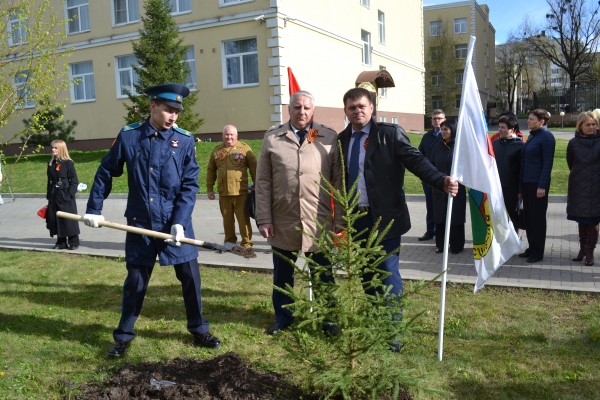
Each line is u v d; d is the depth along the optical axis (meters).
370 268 3.23
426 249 7.88
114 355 4.20
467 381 3.69
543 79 75.25
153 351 4.34
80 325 4.97
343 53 25.06
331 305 3.24
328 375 3.15
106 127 24.11
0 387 3.76
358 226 4.27
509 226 4.34
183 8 21.84
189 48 21.84
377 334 3.20
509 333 4.46
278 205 4.50
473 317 4.83
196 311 4.43
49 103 11.55
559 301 5.20
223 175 7.88
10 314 5.30
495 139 7.24
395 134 4.15
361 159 4.25
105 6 23.34
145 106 18.83
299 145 4.48
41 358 4.23
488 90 64.62
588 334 4.34
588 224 6.48
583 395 3.47
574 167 6.50
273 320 4.99
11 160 22.06
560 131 34.97
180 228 4.14
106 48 23.58
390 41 31.27
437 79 53.03
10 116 10.91
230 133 7.82
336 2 24.28
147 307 5.41
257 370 3.90
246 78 21.00
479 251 4.34
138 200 4.22
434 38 52.19
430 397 3.48
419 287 3.23
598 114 6.50
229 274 6.58
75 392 3.66
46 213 8.36
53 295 5.93
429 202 8.35
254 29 20.31
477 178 4.17
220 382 3.58
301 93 4.42
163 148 4.21
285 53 20.34
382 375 3.21
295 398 3.47
